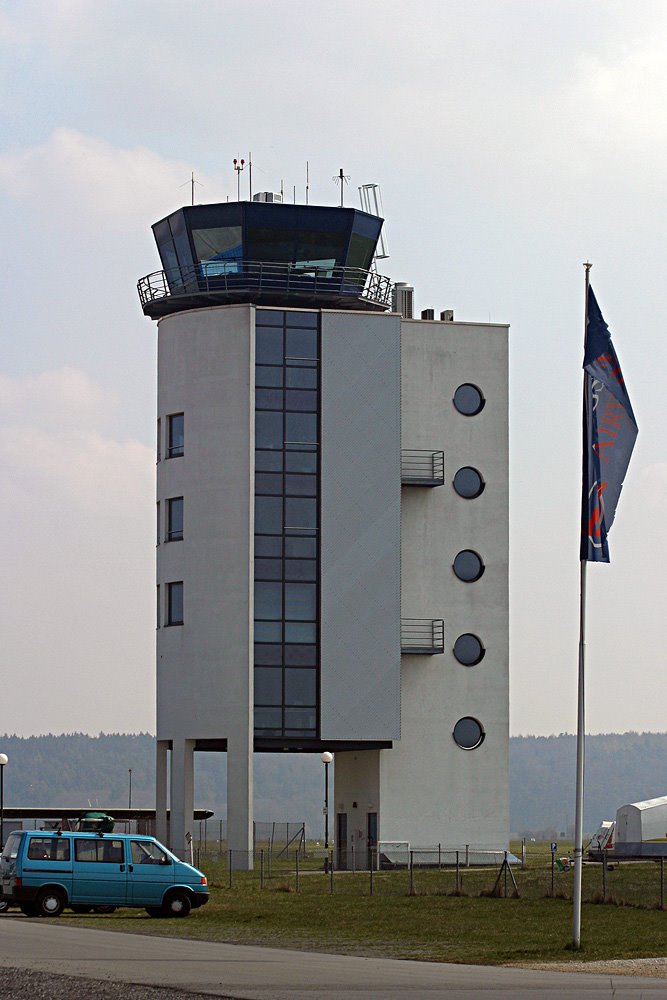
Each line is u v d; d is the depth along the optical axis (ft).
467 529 370.94
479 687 367.66
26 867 217.77
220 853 377.71
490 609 370.32
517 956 167.12
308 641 350.64
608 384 182.39
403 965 156.46
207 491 354.54
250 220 364.99
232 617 348.59
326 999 123.13
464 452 372.38
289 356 356.79
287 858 409.69
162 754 368.48
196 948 173.17
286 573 351.67
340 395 357.20
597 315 183.01
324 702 349.20
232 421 353.92
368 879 306.76
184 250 372.38
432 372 372.38
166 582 360.89
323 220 368.07
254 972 144.77
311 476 354.54
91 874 219.41
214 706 348.18
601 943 180.04
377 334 359.87
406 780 361.10
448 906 235.81
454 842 362.12
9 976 139.23
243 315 355.56
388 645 353.31
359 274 372.99
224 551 350.84
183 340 361.51
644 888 268.00
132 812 436.76
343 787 382.63
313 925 208.95
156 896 221.46
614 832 419.74
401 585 360.07
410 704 363.76
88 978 137.90
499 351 376.68
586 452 181.06
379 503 356.18
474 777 364.79
